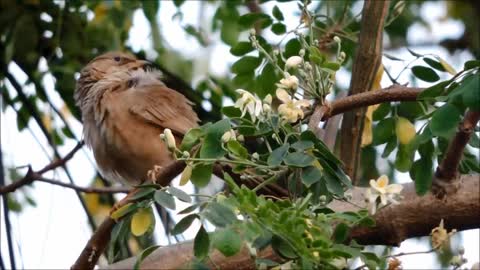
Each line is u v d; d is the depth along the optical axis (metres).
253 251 6.98
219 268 7.69
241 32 13.23
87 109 12.37
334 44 11.42
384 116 9.98
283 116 7.80
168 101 12.05
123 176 12.34
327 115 8.39
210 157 7.63
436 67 9.91
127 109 11.91
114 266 7.78
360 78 10.63
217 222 6.62
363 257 7.10
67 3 13.77
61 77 13.70
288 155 7.54
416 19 14.66
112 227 8.28
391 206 8.02
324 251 6.70
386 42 14.16
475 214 7.97
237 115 8.26
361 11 11.50
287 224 6.69
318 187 7.66
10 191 11.57
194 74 13.74
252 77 10.50
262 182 8.02
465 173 8.75
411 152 8.28
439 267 12.32
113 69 12.78
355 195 8.07
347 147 10.58
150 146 11.84
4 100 13.65
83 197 13.26
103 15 13.79
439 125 7.28
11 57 13.02
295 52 10.25
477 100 7.06
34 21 13.72
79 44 13.79
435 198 8.00
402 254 7.39
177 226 6.86
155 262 7.79
